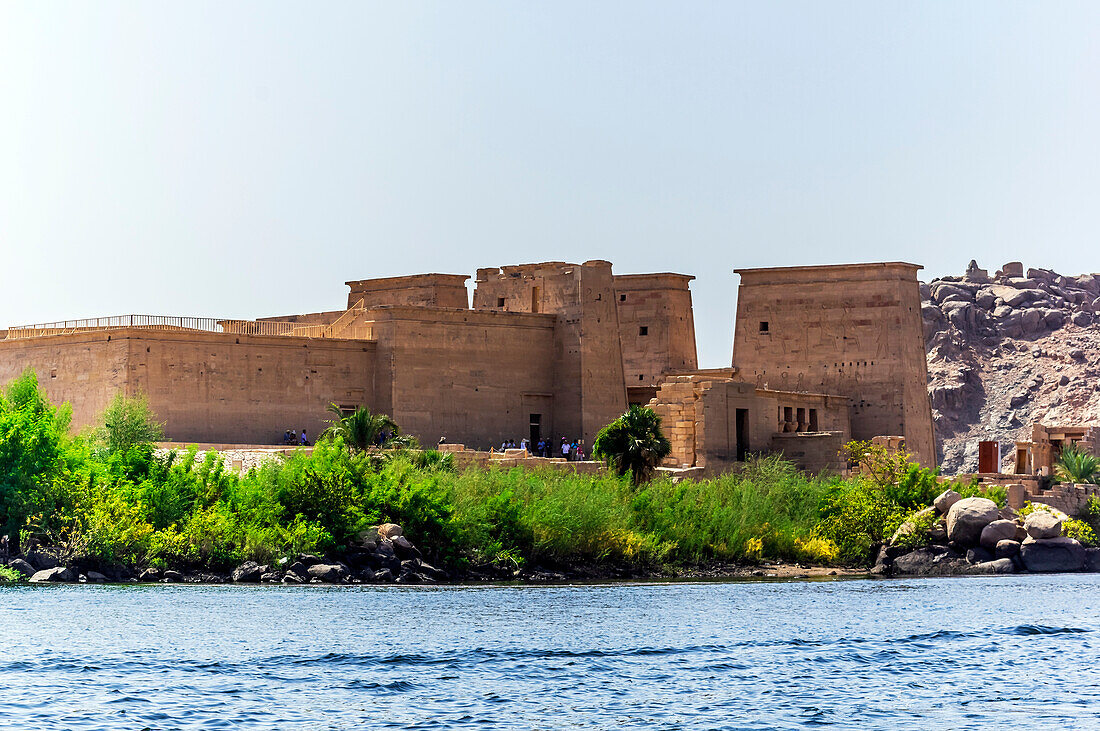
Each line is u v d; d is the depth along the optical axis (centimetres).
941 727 7531
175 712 7462
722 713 7775
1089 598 13062
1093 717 7775
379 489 14512
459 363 19825
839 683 8600
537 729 7356
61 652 8925
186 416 18112
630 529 15850
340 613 11106
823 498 17188
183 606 11200
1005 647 9931
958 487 17312
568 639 10038
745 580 15188
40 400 14262
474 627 10538
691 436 18300
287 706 7694
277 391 18788
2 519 13275
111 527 13125
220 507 13975
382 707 7744
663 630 10588
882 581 15038
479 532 14725
